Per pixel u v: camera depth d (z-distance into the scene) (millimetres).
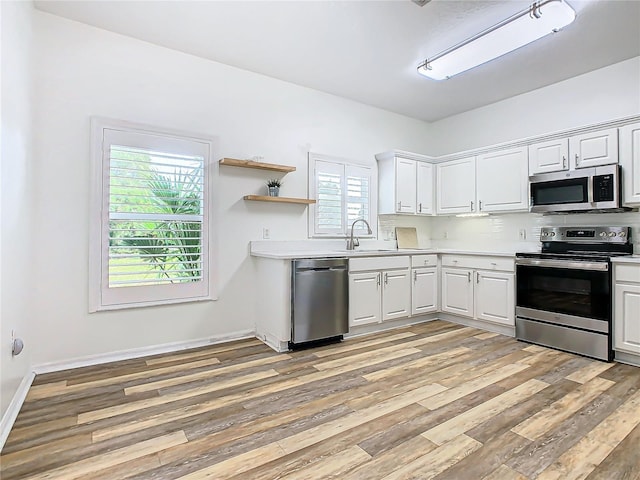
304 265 3178
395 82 3820
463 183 4375
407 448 1700
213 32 2885
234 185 3471
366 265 3664
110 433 1827
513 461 1602
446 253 4230
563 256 3133
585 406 2109
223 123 3418
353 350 3162
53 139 2652
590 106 3584
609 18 2680
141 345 3006
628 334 2793
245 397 2234
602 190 3098
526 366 2766
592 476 1504
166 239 3094
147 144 3027
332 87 3955
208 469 1550
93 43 2818
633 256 2951
